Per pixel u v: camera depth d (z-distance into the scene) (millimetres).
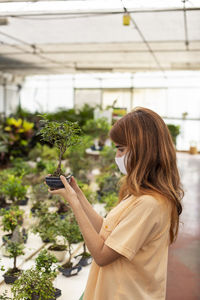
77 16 6445
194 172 10180
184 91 17344
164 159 1172
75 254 3441
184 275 3424
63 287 2773
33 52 11242
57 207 4965
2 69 15938
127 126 1202
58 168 1508
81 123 12781
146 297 1156
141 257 1155
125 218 1151
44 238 3609
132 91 18000
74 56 12078
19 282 2346
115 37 8711
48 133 1543
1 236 3750
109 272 1182
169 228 1212
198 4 4848
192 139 17250
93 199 4875
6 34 8523
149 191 1153
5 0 4145
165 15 6457
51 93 19031
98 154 8547
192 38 8625
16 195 5074
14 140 9430
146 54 11352
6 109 18031
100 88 18438
